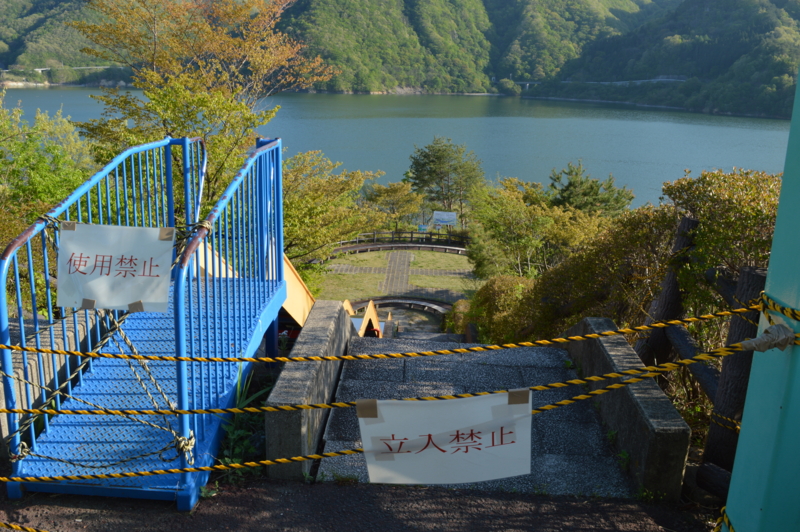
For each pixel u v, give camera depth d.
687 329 4.48
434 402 2.31
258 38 19.62
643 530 2.99
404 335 15.35
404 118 168.00
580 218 28.61
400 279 31.47
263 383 4.44
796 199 1.92
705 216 4.27
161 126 14.73
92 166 26.89
